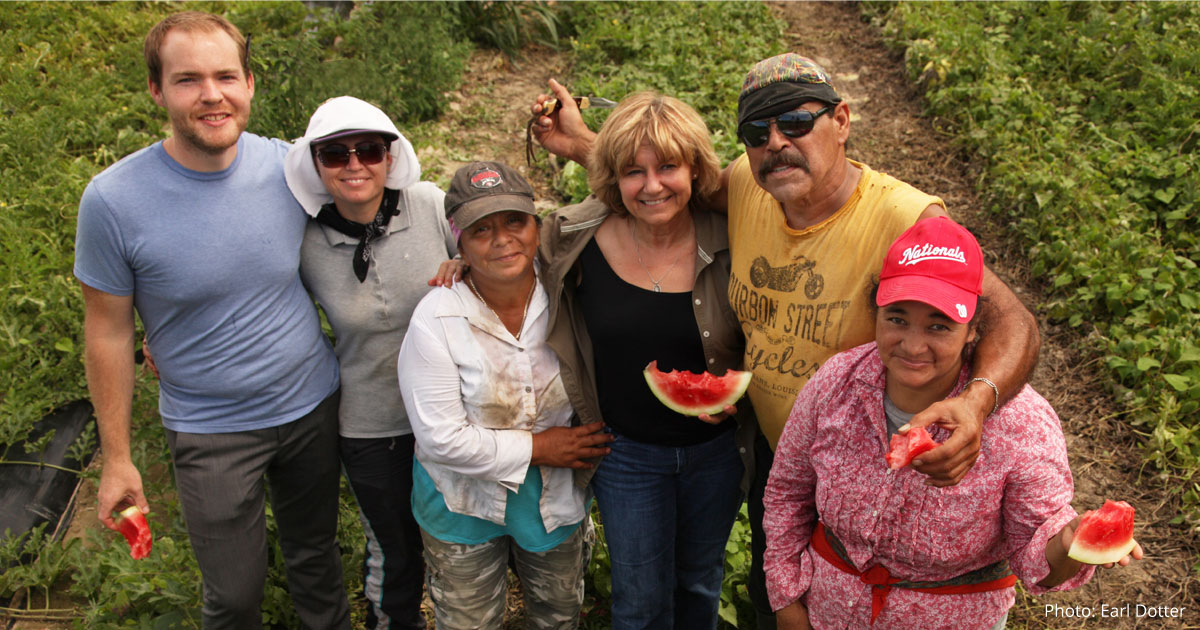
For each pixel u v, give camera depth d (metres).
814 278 2.71
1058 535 2.19
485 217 2.78
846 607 2.59
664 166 2.78
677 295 3.00
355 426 3.34
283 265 3.06
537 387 3.08
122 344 3.03
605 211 3.10
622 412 3.12
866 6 9.23
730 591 4.04
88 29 8.61
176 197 2.90
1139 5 8.21
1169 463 4.64
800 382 2.80
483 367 2.98
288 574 3.57
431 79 7.64
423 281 3.21
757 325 2.89
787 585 2.74
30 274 5.59
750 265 2.88
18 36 8.25
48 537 4.50
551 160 7.00
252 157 3.06
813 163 2.58
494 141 7.44
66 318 5.41
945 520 2.33
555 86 3.46
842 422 2.46
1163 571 4.22
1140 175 6.30
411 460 3.44
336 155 2.89
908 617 2.49
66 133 7.09
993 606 2.48
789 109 2.54
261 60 6.73
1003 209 6.42
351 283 3.18
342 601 3.71
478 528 3.19
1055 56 7.88
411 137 7.28
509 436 3.02
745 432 3.15
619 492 3.19
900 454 2.05
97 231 2.85
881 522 2.42
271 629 4.02
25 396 5.01
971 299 2.18
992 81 7.36
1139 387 5.03
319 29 8.28
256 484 3.19
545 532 3.22
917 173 7.02
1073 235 5.85
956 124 7.29
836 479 2.49
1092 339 5.32
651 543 3.21
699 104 7.50
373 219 3.13
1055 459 2.25
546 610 3.49
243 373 3.05
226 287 2.97
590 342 3.12
